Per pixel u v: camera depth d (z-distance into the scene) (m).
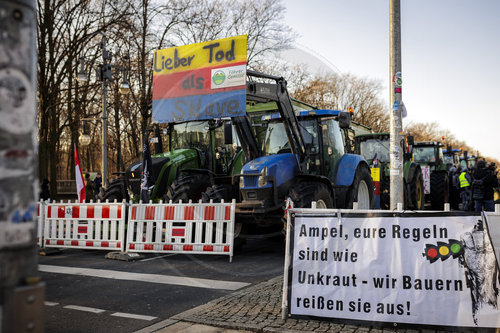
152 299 5.18
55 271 6.98
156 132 10.34
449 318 3.68
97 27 20.16
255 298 4.91
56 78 20.94
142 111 21.64
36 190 1.63
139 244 8.23
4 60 1.52
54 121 21.91
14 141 1.54
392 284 3.88
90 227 8.75
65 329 4.11
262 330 3.84
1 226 1.49
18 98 1.56
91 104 23.64
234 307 4.58
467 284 3.70
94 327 4.16
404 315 3.79
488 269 3.68
